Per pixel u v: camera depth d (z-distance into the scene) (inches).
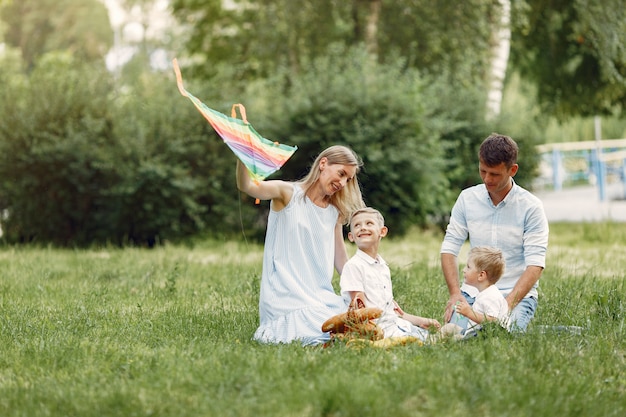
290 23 959.6
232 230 714.2
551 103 1055.0
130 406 187.8
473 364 213.0
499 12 909.2
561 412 186.5
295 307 260.7
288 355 227.9
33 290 389.4
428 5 917.2
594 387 205.8
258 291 364.8
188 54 1205.1
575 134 1801.2
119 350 246.5
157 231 693.3
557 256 524.1
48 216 707.4
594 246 613.0
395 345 245.1
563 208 1136.8
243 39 1118.4
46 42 2475.4
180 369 214.8
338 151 266.2
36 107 693.3
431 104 749.3
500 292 272.1
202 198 708.0
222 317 306.8
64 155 681.6
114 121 695.7
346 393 187.6
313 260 267.3
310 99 706.8
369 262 264.2
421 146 708.0
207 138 697.6
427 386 197.9
